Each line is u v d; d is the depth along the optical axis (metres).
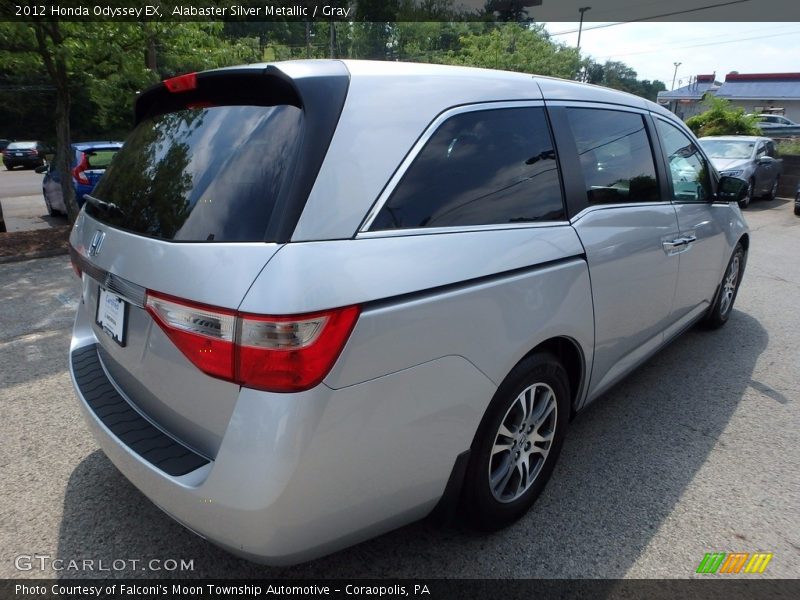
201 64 10.21
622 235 2.71
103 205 2.16
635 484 2.72
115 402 2.08
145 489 1.82
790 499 2.63
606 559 2.24
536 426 2.38
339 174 1.66
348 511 1.70
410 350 1.71
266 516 1.55
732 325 5.03
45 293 5.57
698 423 3.31
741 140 14.00
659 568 2.20
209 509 1.61
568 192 2.45
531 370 2.22
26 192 16.39
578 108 2.64
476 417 1.99
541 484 2.51
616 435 3.17
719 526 2.44
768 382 3.87
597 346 2.65
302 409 1.52
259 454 1.52
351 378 1.59
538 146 2.35
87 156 9.66
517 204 2.20
